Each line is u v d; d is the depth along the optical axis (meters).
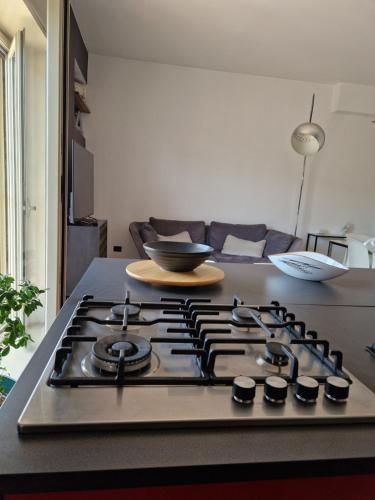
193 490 0.41
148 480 0.38
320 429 0.46
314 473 0.41
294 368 0.53
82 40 3.46
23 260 2.57
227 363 0.60
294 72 4.11
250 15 2.79
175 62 4.06
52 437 0.41
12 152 2.44
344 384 0.50
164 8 2.77
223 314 0.84
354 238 3.80
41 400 0.46
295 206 4.74
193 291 1.07
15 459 0.37
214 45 3.46
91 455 0.39
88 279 1.14
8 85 2.38
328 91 4.50
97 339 0.59
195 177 4.46
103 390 0.48
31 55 2.35
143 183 4.38
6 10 2.07
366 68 3.79
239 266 1.52
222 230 4.39
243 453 0.41
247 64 3.95
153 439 0.42
